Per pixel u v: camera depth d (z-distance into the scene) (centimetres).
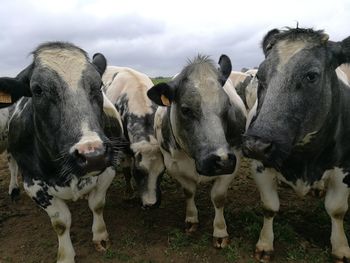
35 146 129
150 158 162
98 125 112
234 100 153
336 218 135
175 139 143
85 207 182
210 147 122
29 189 135
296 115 107
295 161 127
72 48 120
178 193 196
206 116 125
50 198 134
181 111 131
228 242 148
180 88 132
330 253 139
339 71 141
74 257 141
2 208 187
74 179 129
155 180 163
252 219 163
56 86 112
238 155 148
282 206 175
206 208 179
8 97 119
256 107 135
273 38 118
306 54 108
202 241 150
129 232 160
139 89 181
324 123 118
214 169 122
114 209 181
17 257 148
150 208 165
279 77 108
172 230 158
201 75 130
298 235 151
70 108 110
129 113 173
